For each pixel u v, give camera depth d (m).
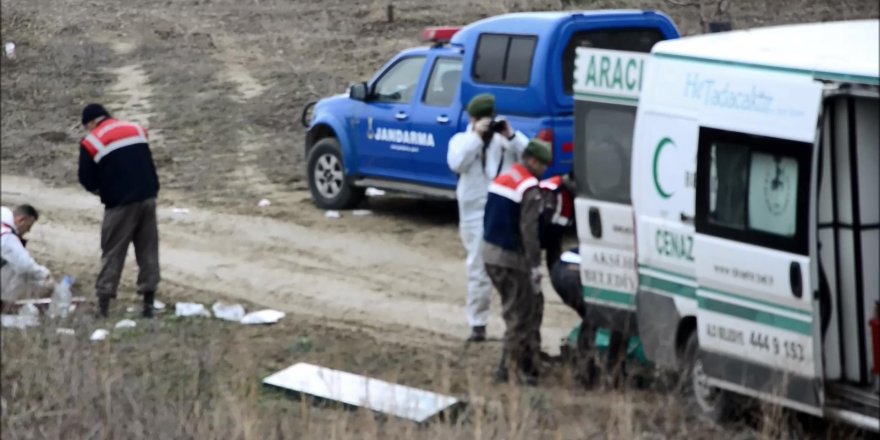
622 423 28.11
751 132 28.17
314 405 31.66
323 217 56.91
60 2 85.69
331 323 41.53
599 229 32.81
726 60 29.09
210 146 72.81
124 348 36.72
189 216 57.88
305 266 49.31
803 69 27.23
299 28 94.38
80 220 59.12
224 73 86.69
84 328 37.25
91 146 40.62
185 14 93.94
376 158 55.75
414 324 41.31
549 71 47.72
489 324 40.84
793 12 67.69
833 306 27.48
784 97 27.53
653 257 30.95
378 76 55.84
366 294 45.25
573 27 48.00
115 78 87.25
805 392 27.52
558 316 41.25
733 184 28.62
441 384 32.62
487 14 86.94
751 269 28.23
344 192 57.50
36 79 85.56
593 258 33.09
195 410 29.06
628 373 31.86
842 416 26.83
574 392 31.34
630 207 32.03
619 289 32.47
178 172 67.25
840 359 27.66
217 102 81.31
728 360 29.09
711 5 66.31
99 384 30.84
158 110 80.50
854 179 27.42
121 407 29.39
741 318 28.67
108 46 88.81
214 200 60.94
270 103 80.81
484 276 38.06
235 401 30.17
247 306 44.16
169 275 48.59
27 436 28.06
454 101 52.22
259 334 39.66
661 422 29.11
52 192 65.50
